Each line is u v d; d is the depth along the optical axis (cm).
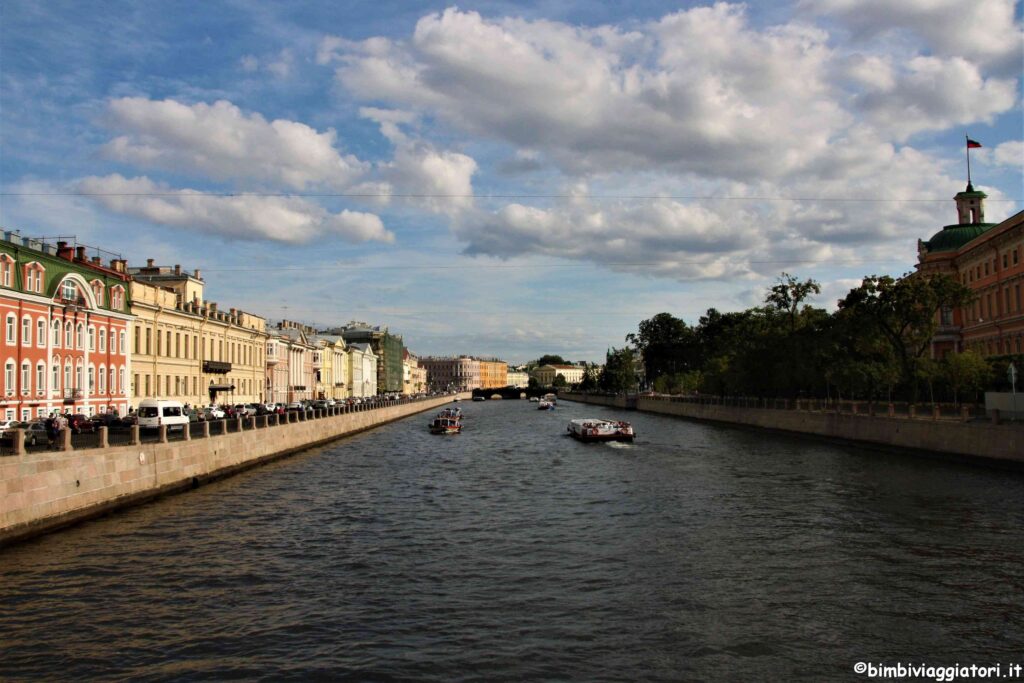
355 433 9156
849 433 6712
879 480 4356
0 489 2678
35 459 2878
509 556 2645
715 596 2166
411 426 10938
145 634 1877
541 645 1803
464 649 1780
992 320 8281
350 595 2189
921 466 5003
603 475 4862
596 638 1848
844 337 7338
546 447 7194
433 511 3531
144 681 1609
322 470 5216
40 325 5750
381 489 4253
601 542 2852
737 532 2994
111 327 6844
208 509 3550
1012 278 7781
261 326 11756
